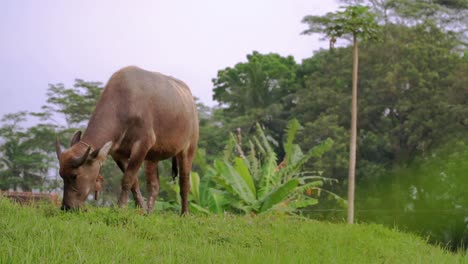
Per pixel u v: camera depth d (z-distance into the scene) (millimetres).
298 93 63250
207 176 25219
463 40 60500
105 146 12719
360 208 52344
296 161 26031
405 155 54562
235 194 23531
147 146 13766
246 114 69812
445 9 59312
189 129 15156
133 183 14156
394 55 56125
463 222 38281
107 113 13359
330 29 27703
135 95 13695
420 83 52562
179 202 24234
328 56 62094
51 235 9352
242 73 79438
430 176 51219
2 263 7797
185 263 9523
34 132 59219
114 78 13836
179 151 15094
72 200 12430
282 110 70562
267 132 65750
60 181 60406
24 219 10594
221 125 71688
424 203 52156
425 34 57031
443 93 53000
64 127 61875
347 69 58469
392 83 52844
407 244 15891
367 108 54625
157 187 15062
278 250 12117
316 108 59906
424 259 13477
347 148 55031
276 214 21125
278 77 74562
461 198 50438
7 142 59469
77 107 61469
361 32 27672
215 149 65500
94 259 8578
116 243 9836
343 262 11844
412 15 58688
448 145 51031
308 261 11117
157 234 11641
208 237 12328
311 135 54656
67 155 12453
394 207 52188
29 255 8227
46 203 13266
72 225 10664
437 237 35281
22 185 60094
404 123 52906
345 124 57969
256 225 14828
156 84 14227
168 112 14273
